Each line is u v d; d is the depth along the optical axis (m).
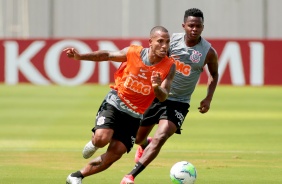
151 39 27.02
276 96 81.62
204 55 32.09
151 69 27.30
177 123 31.12
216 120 60.69
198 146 44.94
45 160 38.25
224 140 48.03
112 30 113.69
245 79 91.81
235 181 31.84
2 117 61.69
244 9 112.88
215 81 33.16
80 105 70.88
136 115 27.97
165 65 27.41
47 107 69.31
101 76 92.19
